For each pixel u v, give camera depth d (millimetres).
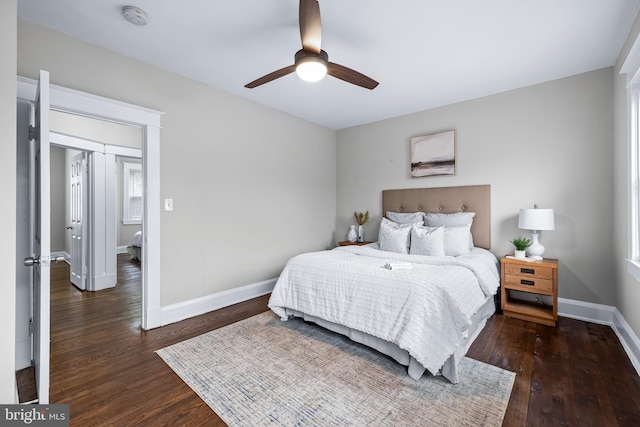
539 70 2771
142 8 1925
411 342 1795
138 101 2588
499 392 1717
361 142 4531
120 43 2338
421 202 3857
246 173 3506
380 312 2045
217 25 2107
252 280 3584
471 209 3451
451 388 1765
